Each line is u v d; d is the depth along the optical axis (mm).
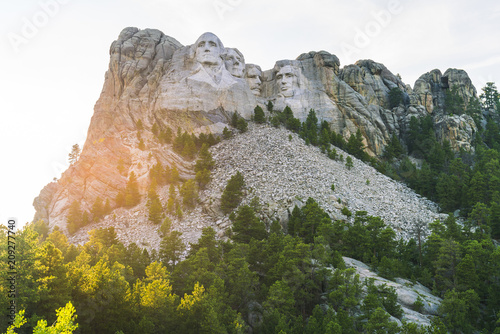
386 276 77750
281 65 195250
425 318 65438
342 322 59562
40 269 51969
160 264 68125
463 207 125375
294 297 69250
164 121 156750
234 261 70500
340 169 138250
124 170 135500
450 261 81688
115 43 182125
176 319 56969
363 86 195875
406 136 188000
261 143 144750
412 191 140375
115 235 95062
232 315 59281
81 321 52188
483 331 66375
